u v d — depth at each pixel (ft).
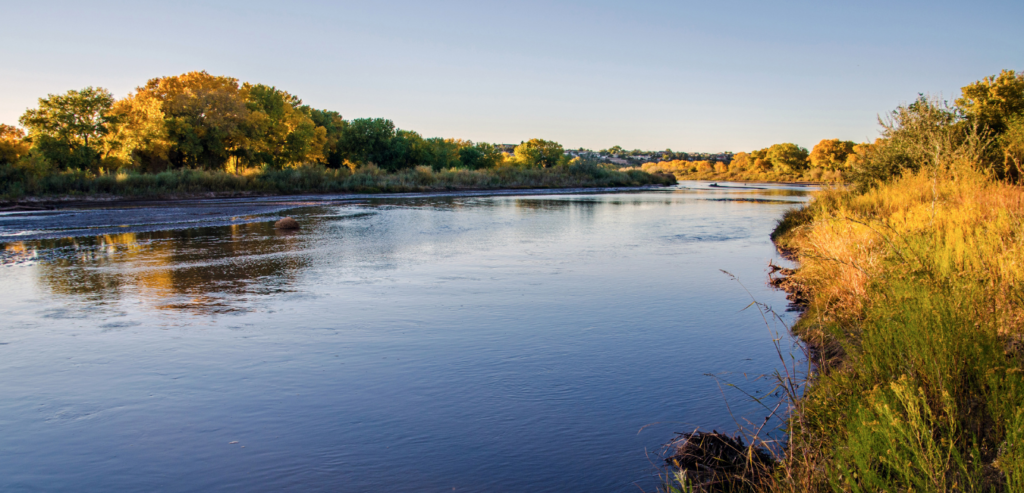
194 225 78.59
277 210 108.17
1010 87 105.50
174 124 173.88
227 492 13.65
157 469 14.70
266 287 36.96
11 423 17.38
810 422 13.65
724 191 214.69
